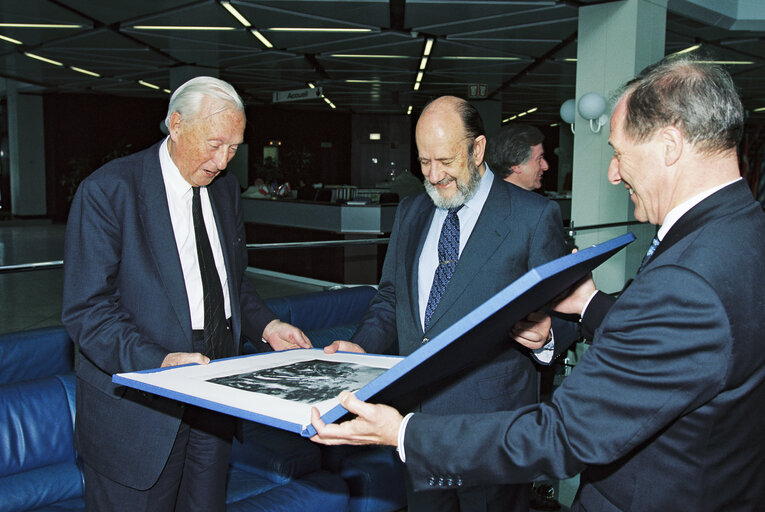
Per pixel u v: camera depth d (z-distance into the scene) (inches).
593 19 269.6
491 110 603.2
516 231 64.8
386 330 73.3
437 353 34.8
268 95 632.4
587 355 36.9
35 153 651.5
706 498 35.6
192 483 69.0
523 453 36.7
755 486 37.0
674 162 37.2
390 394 39.8
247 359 57.0
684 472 35.8
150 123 675.4
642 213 40.6
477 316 33.7
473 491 67.7
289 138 777.6
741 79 477.1
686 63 37.6
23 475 87.6
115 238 60.3
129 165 62.8
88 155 650.2
